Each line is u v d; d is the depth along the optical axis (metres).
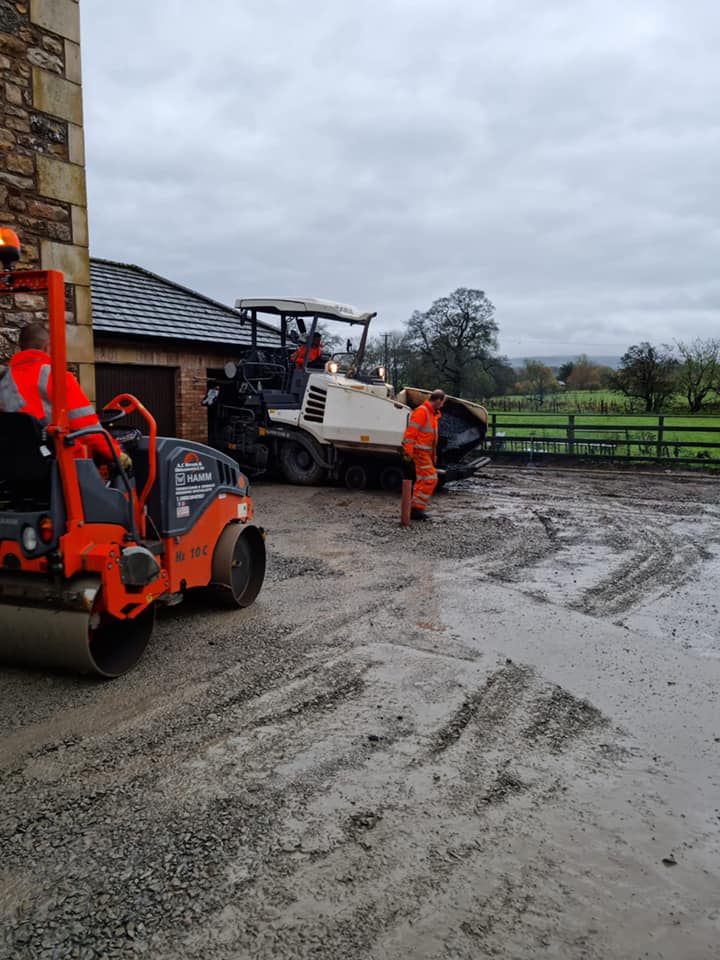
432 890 2.87
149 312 15.31
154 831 3.20
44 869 2.94
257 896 2.81
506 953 2.57
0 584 4.53
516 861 3.06
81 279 7.87
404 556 8.44
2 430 4.27
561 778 3.74
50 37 7.45
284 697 4.59
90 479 4.46
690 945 2.63
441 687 4.78
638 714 4.50
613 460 18.73
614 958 2.56
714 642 5.78
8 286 4.23
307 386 13.58
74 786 3.54
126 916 2.70
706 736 4.24
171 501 5.32
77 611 4.44
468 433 13.57
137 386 14.47
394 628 5.92
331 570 7.71
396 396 14.32
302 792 3.53
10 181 7.14
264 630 5.81
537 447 19.97
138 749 3.90
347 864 3.01
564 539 9.60
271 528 9.89
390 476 13.39
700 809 3.50
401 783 3.63
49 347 4.62
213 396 14.45
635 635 5.90
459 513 11.44
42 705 4.40
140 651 5.03
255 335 14.54
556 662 5.28
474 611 6.41
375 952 2.56
